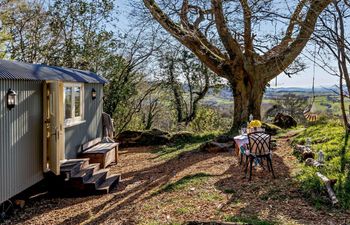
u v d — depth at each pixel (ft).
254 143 20.12
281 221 13.71
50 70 24.35
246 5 24.11
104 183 23.54
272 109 51.19
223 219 14.28
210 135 43.68
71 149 27.14
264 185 18.65
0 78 16.97
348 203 15.02
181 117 64.95
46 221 17.47
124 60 56.70
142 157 36.24
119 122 57.98
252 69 38.24
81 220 16.98
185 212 15.60
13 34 52.29
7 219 18.12
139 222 15.08
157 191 20.24
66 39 54.49
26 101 20.57
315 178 17.69
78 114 29.37
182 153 33.42
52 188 22.76
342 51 9.57
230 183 19.71
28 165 20.85
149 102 65.21
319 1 10.64
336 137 26.58
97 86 35.22
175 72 61.82
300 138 30.14
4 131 18.06
